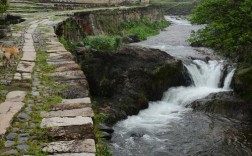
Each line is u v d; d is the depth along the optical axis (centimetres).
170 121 1627
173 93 1964
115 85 1809
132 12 5050
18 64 1107
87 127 628
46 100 775
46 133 604
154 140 1402
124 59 1919
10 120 650
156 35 4497
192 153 1298
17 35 1789
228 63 2266
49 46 1466
